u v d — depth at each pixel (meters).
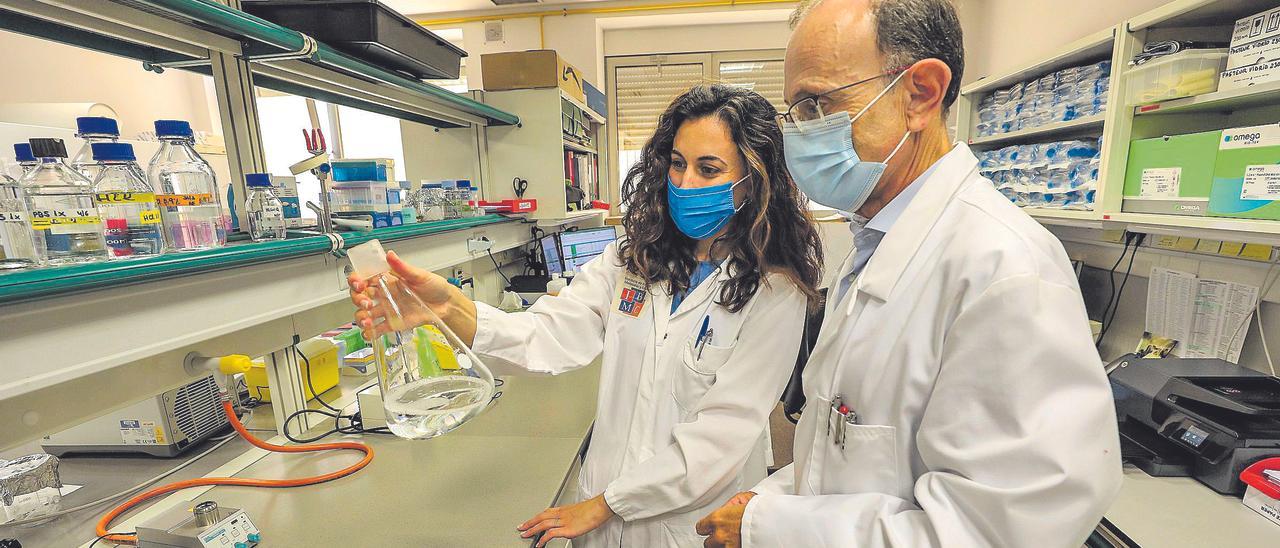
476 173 2.39
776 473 0.93
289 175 1.26
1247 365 1.46
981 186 0.65
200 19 0.82
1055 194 1.79
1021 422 0.49
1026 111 1.97
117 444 1.27
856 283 0.71
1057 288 0.52
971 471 0.51
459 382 0.73
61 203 0.78
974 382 0.52
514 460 1.13
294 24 1.19
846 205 0.73
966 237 0.58
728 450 0.93
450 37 3.89
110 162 0.82
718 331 1.02
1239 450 1.09
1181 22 1.37
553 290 2.55
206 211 0.93
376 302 0.80
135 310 0.76
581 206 3.08
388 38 1.27
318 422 1.38
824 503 0.65
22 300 0.63
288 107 3.90
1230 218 1.16
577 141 2.90
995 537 0.49
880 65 0.61
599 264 1.25
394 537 0.87
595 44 3.63
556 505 1.05
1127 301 1.86
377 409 1.28
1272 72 1.08
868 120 0.63
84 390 0.84
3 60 2.68
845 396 0.70
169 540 0.82
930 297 0.61
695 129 0.97
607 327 1.12
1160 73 1.34
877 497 0.61
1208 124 1.47
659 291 1.09
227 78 1.06
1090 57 1.70
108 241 0.82
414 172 2.44
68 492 1.13
